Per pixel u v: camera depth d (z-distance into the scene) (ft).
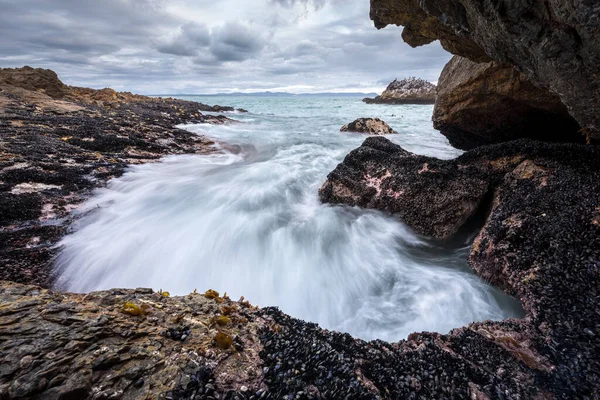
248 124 91.61
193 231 23.53
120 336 7.82
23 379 6.11
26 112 53.01
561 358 10.21
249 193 31.27
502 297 16.34
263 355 8.50
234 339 8.81
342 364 8.57
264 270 20.17
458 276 18.76
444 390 8.70
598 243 14.17
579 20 10.37
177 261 20.39
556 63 13.46
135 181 31.76
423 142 65.98
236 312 10.62
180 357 7.62
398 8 23.39
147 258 20.40
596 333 10.90
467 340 11.28
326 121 107.24
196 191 31.12
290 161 45.01
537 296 13.41
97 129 46.44
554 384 9.23
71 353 6.92
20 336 7.10
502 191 21.59
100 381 6.53
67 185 27.17
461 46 25.20
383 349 10.43
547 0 11.50
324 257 21.39
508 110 33.81
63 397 6.03
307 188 33.53
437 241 22.16
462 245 22.21
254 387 7.33
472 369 9.66
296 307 17.35
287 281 19.31
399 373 9.17
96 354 7.06
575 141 33.12
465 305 16.42
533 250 15.51
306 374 7.99
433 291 17.70
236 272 19.94
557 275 13.83
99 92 104.53
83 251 19.81
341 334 10.92
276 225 25.00
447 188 22.86
